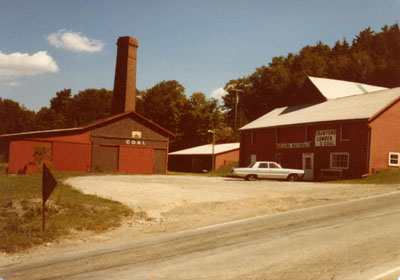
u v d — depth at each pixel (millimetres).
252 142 41438
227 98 93312
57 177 25484
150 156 40531
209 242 9070
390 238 8438
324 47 82062
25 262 7855
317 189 20062
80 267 7262
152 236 10266
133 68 43125
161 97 85125
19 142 32844
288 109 42906
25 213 11984
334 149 30953
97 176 28938
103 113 95750
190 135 75750
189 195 17750
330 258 7121
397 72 61750
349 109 32188
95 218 12188
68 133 35531
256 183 24609
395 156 29047
